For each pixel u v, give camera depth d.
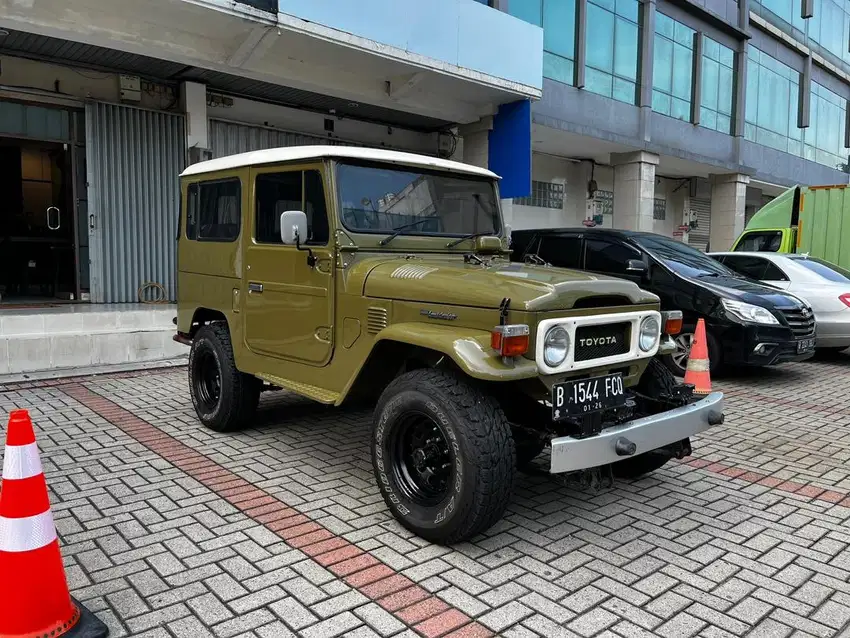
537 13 12.84
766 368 9.01
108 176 9.37
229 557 3.29
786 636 2.71
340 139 11.90
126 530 3.57
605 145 14.65
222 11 7.46
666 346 4.07
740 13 18.48
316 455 4.87
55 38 7.91
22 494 2.48
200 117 9.91
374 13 8.78
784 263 9.78
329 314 4.12
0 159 9.27
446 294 3.52
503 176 11.55
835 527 3.80
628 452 3.35
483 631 2.69
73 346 7.57
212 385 5.53
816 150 24.38
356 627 2.71
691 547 3.50
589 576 3.17
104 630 2.61
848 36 25.66
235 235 4.97
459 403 3.24
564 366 3.35
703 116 17.78
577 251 8.63
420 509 3.47
